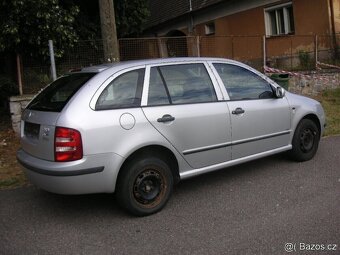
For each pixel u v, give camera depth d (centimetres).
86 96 455
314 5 1552
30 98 927
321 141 805
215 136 533
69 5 1116
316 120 672
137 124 469
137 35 1515
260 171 625
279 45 1689
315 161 664
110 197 550
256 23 1838
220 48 1345
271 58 1509
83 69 516
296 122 637
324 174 598
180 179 512
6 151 818
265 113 589
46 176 451
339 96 1315
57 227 467
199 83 536
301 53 1537
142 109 478
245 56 1427
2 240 441
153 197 484
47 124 459
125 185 466
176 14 2344
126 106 471
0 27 904
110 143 452
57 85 520
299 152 650
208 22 2159
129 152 460
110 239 430
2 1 889
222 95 550
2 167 723
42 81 972
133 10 1352
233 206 499
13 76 1018
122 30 1370
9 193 592
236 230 434
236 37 1381
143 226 457
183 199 529
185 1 2306
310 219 449
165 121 488
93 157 444
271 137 602
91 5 1244
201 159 525
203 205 507
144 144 470
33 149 482
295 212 470
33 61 978
